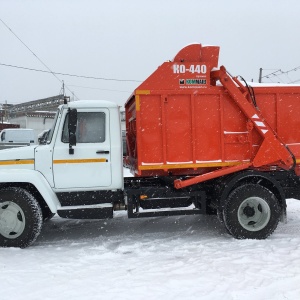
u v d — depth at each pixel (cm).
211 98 564
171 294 364
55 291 379
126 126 681
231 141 571
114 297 360
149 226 663
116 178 555
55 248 536
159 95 550
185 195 571
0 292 379
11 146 641
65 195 554
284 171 598
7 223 529
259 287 373
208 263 450
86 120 555
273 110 587
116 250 523
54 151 543
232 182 555
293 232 604
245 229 557
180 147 559
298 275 402
